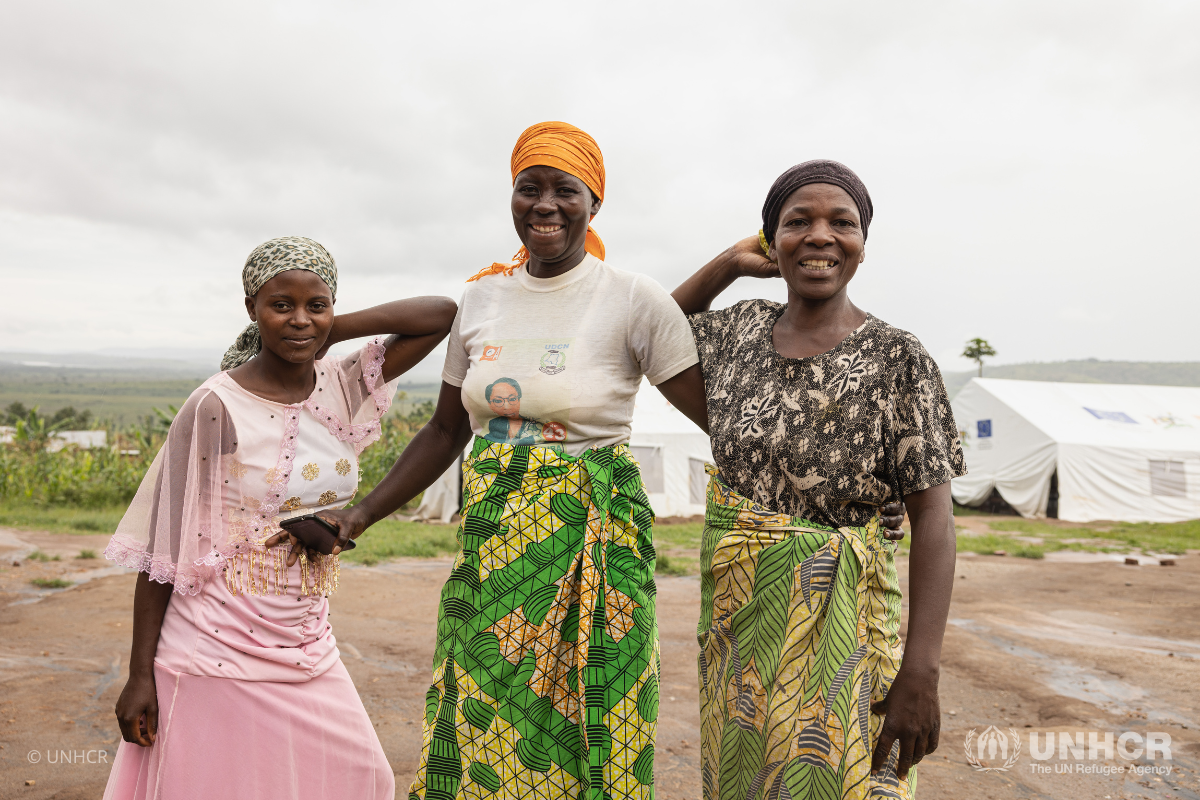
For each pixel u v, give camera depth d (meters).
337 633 6.29
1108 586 9.77
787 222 2.09
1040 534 17.44
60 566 9.24
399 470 2.59
